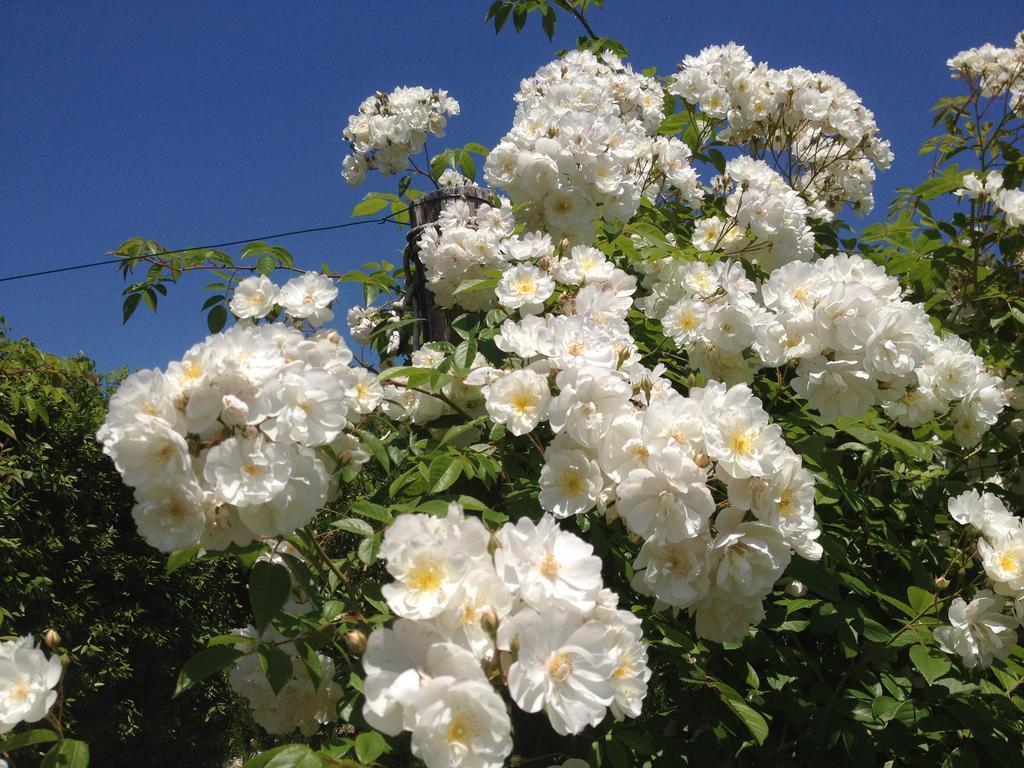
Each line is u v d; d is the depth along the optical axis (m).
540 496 0.58
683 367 0.79
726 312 0.70
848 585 0.66
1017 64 1.22
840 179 1.26
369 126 1.15
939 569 0.76
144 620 1.89
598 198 0.80
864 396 0.65
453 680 0.42
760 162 0.89
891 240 1.03
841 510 0.75
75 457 1.76
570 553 0.49
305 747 0.45
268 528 0.50
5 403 1.60
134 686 1.90
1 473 1.56
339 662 0.71
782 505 0.55
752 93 1.13
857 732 0.62
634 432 0.56
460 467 0.61
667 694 0.73
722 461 0.54
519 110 0.89
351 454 0.60
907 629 0.64
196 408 0.48
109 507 1.80
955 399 0.74
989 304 1.00
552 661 0.45
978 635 0.63
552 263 0.74
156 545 0.48
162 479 0.47
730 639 0.57
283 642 0.55
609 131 0.79
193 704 2.02
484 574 0.46
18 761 0.91
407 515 0.47
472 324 0.76
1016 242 0.97
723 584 0.54
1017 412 0.91
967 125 1.28
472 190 0.93
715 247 0.86
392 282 1.07
